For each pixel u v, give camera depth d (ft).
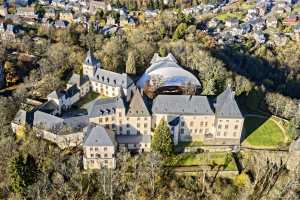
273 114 591.37
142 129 511.40
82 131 503.20
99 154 462.60
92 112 501.97
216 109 509.76
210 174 460.14
